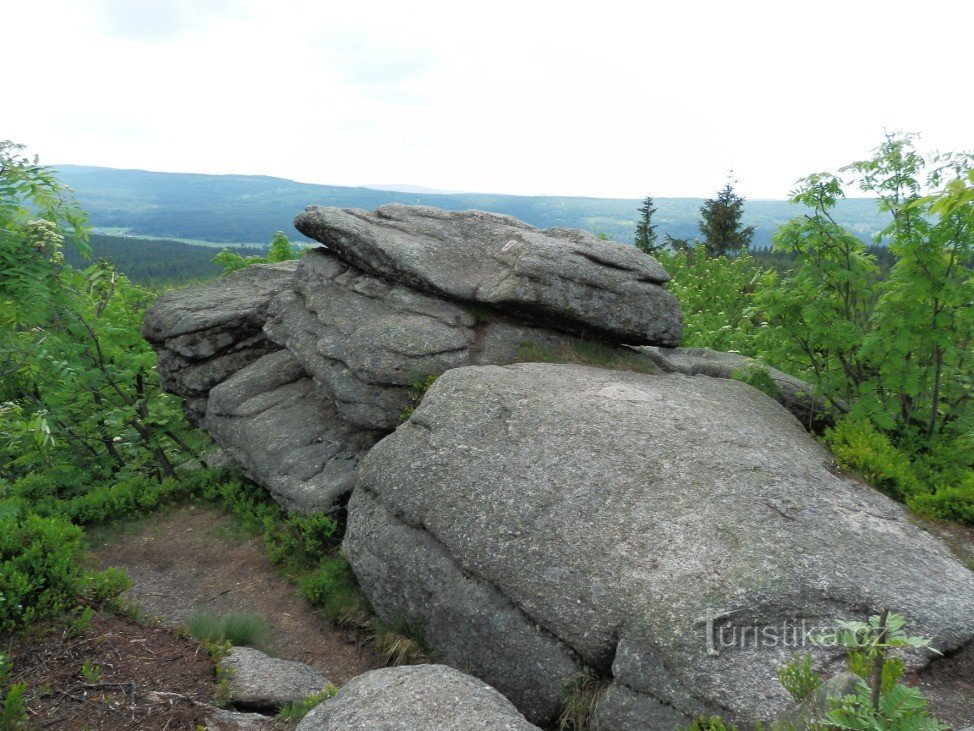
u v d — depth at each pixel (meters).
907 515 7.70
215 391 13.70
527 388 9.63
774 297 10.77
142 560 10.75
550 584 6.89
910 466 9.12
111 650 6.32
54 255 10.11
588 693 6.30
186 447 17.28
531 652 6.75
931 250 8.95
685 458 7.91
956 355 9.58
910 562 6.61
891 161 9.23
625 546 6.85
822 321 10.34
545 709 6.55
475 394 9.57
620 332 12.05
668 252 29.64
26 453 14.27
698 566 6.38
